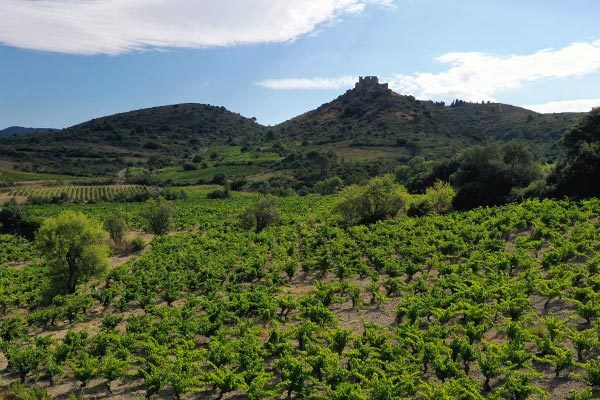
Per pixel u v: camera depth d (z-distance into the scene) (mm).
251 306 27297
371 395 15430
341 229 51438
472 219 45062
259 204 62875
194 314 28375
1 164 174000
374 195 56094
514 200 53125
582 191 47688
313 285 33312
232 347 20750
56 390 20156
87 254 37000
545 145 157000
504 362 16797
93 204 105500
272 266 39469
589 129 57125
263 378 17375
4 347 23578
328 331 22656
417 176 82688
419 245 38125
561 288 23203
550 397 15312
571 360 15953
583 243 29656
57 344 24594
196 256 44656
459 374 16219
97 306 34969
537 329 19625
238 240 52500
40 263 51812
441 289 27688
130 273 43031
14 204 92500
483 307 22219
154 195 115375
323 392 17516
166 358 20812
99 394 19609
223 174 150875
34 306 35562
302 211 79312
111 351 22688
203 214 84688
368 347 19188
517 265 29297
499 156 59531
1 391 19781
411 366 17281
